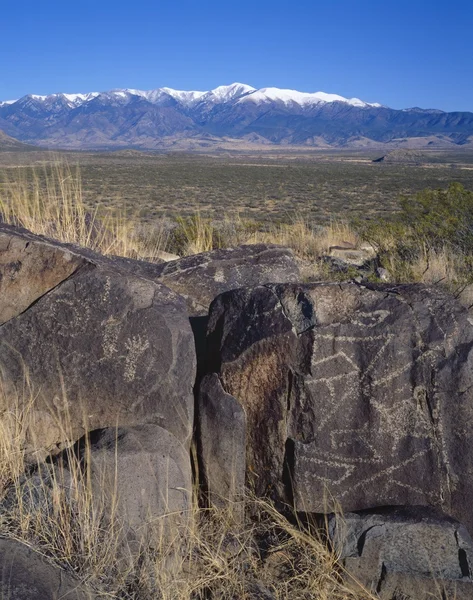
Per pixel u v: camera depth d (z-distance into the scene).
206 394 3.60
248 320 3.67
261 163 140.75
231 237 9.36
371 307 3.62
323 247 9.81
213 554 3.20
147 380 3.61
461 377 3.48
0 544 2.83
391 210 37.34
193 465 3.62
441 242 9.13
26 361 3.66
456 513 3.42
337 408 3.53
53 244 4.01
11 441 3.39
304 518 3.52
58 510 3.00
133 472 3.20
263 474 3.61
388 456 3.48
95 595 2.76
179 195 47.09
